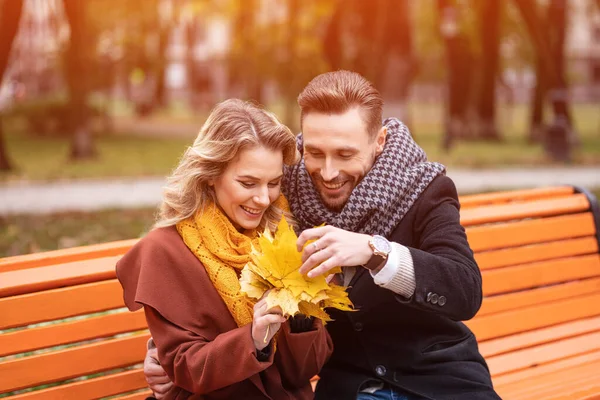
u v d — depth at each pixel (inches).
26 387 92.8
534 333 134.1
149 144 920.3
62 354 95.3
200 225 91.3
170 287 88.3
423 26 1195.3
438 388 97.2
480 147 830.5
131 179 538.6
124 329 99.9
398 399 97.7
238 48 966.4
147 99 1526.8
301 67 941.2
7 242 299.1
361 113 94.1
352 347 101.0
